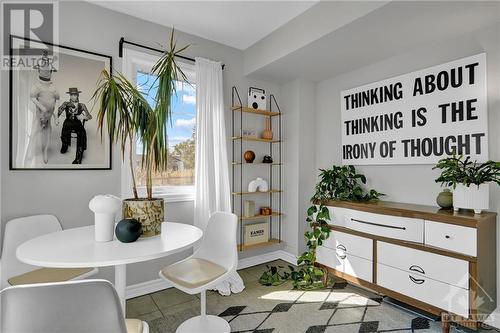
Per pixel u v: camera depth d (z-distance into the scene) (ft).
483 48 6.54
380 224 7.04
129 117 5.42
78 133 6.97
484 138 6.41
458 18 6.12
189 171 9.26
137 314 6.89
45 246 4.50
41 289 2.32
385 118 8.45
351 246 7.74
